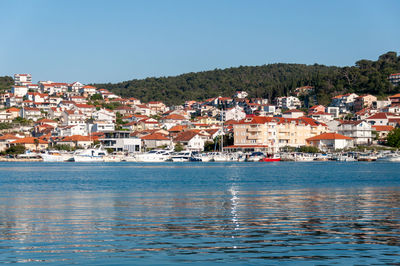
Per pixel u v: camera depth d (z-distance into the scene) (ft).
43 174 370.32
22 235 109.40
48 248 96.73
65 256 90.63
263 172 377.71
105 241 102.73
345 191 210.18
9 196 196.03
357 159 640.17
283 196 188.75
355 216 133.59
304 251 93.09
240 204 162.61
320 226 118.32
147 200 176.86
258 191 212.23
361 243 99.45
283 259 87.51
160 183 264.72
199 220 128.36
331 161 639.76
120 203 167.84
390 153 630.33
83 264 85.35
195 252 92.89
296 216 134.10
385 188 225.56
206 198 182.91
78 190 223.51
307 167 468.75
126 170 428.97
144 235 108.58
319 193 200.85
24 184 265.34
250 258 88.38
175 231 112.98
